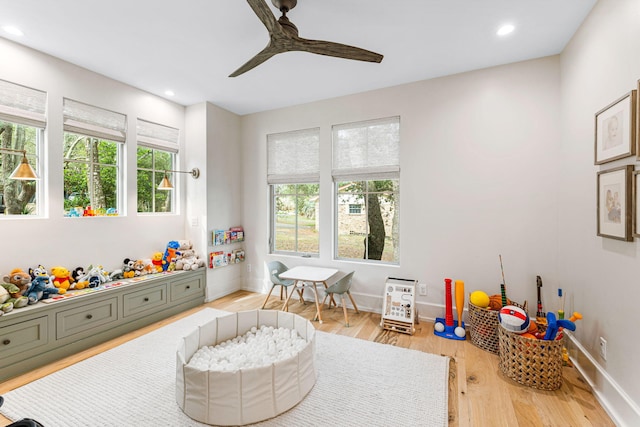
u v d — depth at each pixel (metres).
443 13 2.20
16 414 1.83
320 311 3.65
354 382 2.16
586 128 2.26
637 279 1.64
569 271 2.55
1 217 2.55
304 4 2.09
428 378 2.21
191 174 4.12
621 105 1.78
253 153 4.51
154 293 3.32
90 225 3.10
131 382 2.16
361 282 3.71
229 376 1.71
